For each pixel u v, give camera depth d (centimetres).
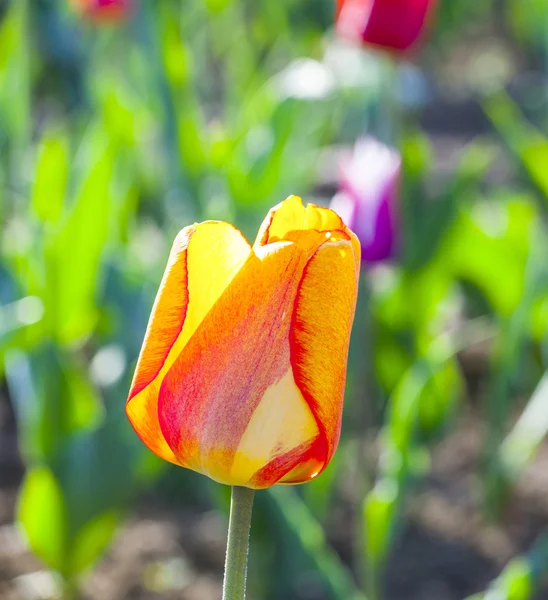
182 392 42
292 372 42
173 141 100
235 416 42
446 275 116
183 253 42
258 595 87
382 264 83
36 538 88
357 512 101
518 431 107
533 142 116
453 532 117
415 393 78
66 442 86
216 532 115
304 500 95
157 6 102
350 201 82
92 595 102
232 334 42
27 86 112
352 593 77
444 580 108
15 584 101
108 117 103
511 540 115
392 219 82
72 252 85
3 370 113
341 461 99
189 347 42
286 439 42
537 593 99
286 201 43
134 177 108
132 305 98
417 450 91
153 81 102
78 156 99
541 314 117
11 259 98
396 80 97
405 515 119
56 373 84
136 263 103
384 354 113
